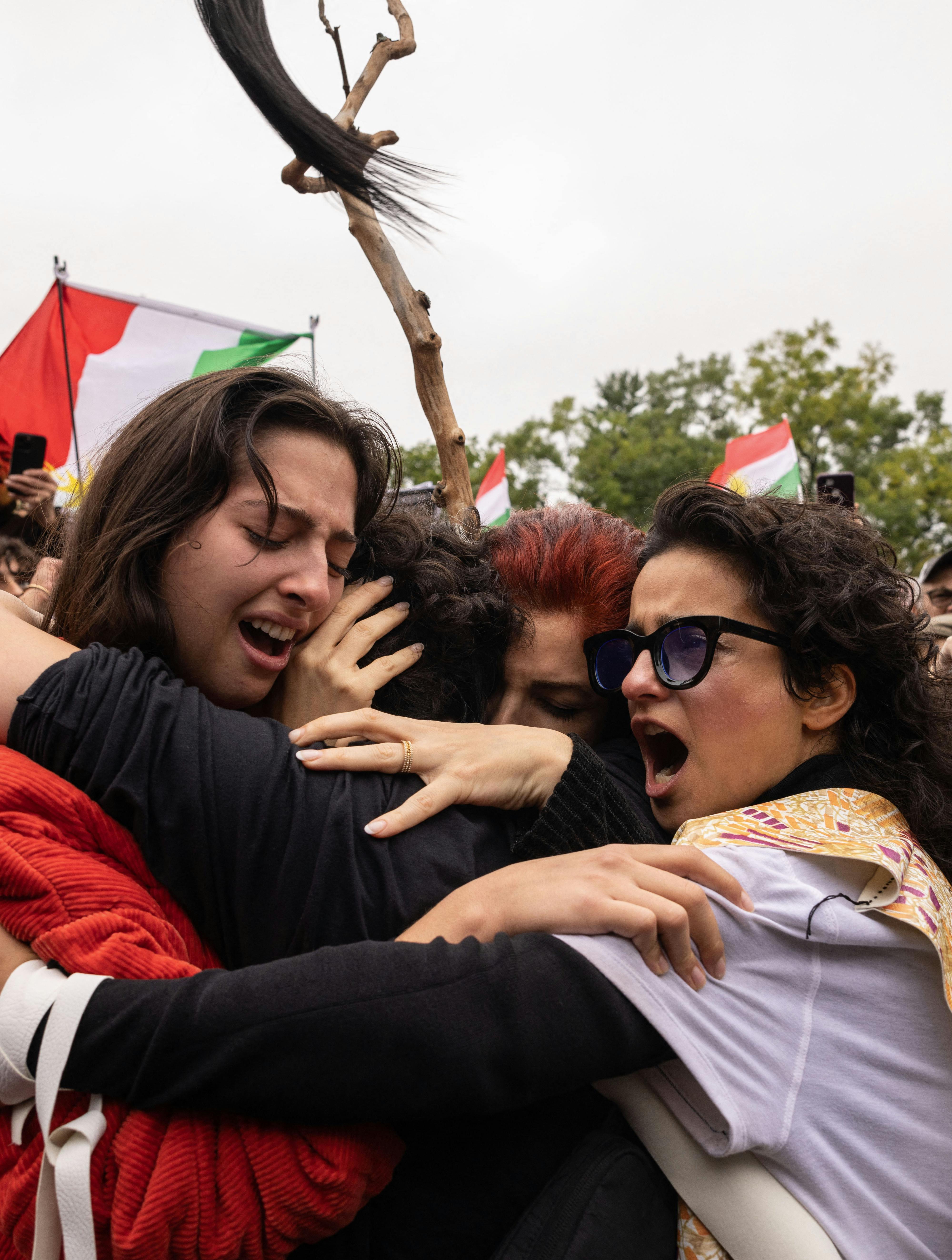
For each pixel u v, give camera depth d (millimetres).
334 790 1090
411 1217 1038
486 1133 1062
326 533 1258
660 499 1404
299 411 1261
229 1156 910
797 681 1287
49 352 4141
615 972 989
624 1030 975
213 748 1061
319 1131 937
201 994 911
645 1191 1051
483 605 1487
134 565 1225
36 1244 895
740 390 34906
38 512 2928
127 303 4172
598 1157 1049
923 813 1295
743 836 1169
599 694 1495
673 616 1329
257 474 1188
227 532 1212
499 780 1162
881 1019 1078
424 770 1146
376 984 920
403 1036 897
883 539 1420
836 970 1083
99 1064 898
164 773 1040
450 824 1131
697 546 1346
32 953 988
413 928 1048
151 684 1096
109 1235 897
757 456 4703
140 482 1246
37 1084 891
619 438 41219
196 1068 887
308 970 930
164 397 1307
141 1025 895
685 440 41000
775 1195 1021
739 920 1071
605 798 1199
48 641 1171
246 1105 896
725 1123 1008
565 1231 986
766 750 1297
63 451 4102
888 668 1312
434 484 2146
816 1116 1031
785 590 1276
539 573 1549
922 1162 1040
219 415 1225
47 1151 887
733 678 1282
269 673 1287
